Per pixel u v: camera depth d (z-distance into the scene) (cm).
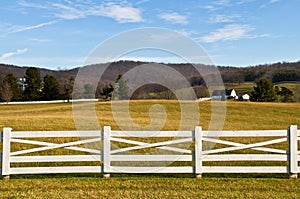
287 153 971
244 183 901
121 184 888
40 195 777
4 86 6091
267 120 3234
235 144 979
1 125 2350
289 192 810
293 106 4056
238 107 3881
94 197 761
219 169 970
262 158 969
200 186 865
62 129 2173
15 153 969
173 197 759
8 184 890
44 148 976
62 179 949
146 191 814
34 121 2588
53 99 5853
